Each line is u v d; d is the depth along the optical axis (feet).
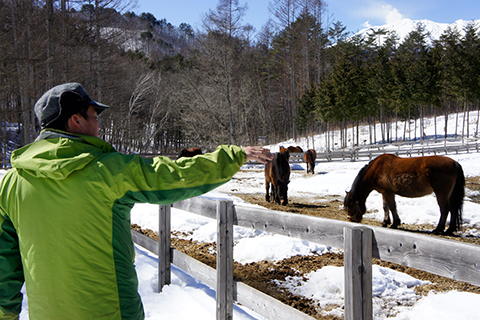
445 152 77.66
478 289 12.19
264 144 153.58
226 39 79.46
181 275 12.82
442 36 200.03
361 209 22.89
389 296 11.89
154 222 23.61
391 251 5.76
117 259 4.17
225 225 9.14
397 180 21.66
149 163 4.39
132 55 139.54
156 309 10.18
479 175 47.47
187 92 84.12
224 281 9.12
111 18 71.72
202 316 9.64
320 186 44.80
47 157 3.94
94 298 3.96
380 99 128.47
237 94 92.99
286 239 18.37
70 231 3.85
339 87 123.65
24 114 64.28
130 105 92.12
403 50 209.05
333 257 16.17
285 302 11.62
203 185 4.46
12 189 4.09
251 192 43.34
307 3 157.38
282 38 165.07
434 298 11.23
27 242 3.93
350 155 76.79
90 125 4.63
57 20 68.08
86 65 74.64
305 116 144.97
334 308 11.07
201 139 88.22
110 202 4.08
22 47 61.41
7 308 4.36
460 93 124.77
